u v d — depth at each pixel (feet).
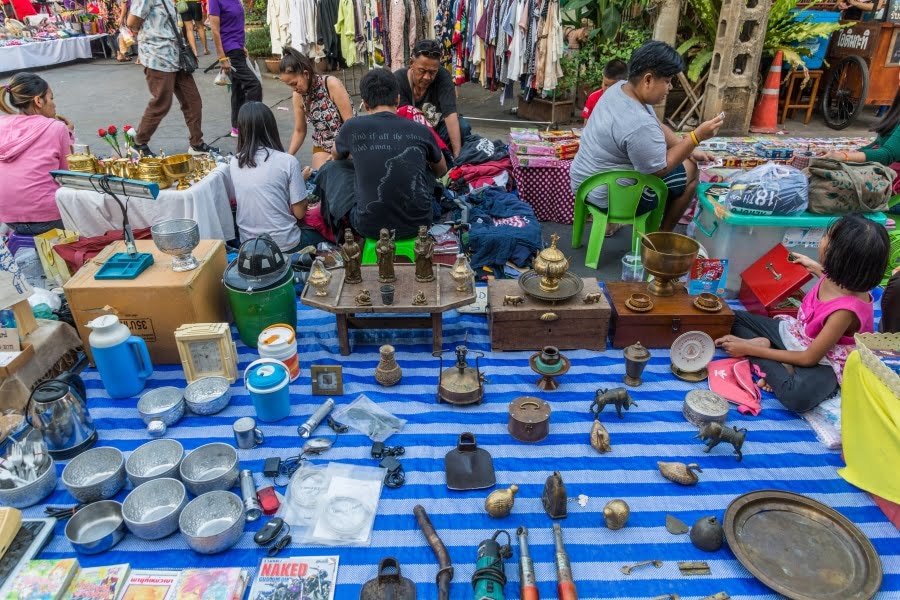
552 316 9.52
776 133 23.36
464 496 7.29
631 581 6.27
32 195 12.50
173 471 7.16
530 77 23.35
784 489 7.39
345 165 12.99
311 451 7.86
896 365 7.20
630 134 11.93
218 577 6.00
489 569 6.02
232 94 20.92
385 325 9.94
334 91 15.06
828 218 10.93
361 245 12.49
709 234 12.25
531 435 8.00
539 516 7.02
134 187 8.73
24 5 44.47
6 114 13.30
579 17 24.76
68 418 7.61
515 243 12.67
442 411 8.68
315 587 6.14
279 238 12.48
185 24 34.47
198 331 8.70
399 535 6.78
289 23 27.53
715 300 9.73
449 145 16.96
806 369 8.56
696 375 9.30
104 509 6.82
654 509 7.11
